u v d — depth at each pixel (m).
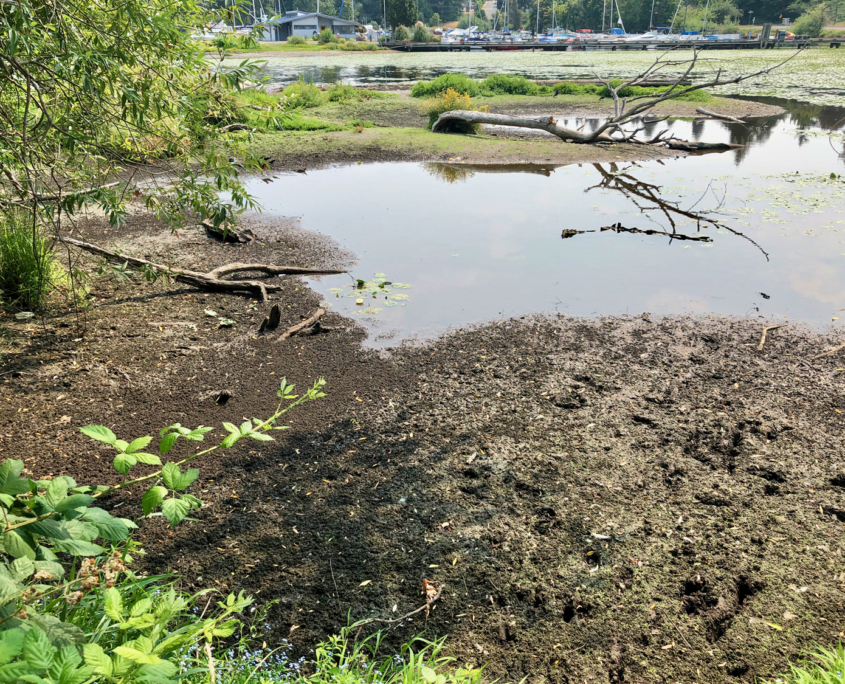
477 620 2.76
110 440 1.49
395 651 2.62
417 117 18.78
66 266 6.70
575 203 9.88
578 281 6.84
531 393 4.64
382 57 53.84
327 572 3.02
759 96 22.95
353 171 12.60
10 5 3.20
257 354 5.27
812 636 2.61
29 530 1.35
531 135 15.83
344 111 19.66
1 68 3.53
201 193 4.38
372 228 8.73
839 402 4.40
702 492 3.51
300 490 3.62
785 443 3.94
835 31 70.19
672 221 8.79
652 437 4.05
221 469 3.79
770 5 84.50
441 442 4.06
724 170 11.82
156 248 7.71
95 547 1.40
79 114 4.03
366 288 6.67
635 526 3.26
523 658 2.58
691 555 3.06
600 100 22.20
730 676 2.46
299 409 4.47
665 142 14.47
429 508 3.46
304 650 2.61
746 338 5.44
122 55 3.56
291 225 8.86
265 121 4.30
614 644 2.62
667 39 68.06
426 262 7.46
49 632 1.26
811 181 10.66
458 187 11.09
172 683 1.16
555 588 2.90
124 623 1.27
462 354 5.29
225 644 2.58
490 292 6.58
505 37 88.88
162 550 3.12
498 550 3.14
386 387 4.78
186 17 3.87
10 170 4.78
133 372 4.88
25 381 4.61
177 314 5.95
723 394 4.56
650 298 6.36
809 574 2.91
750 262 7.24
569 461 3.83
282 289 6.65
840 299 6.18
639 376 4.86
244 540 3.22
